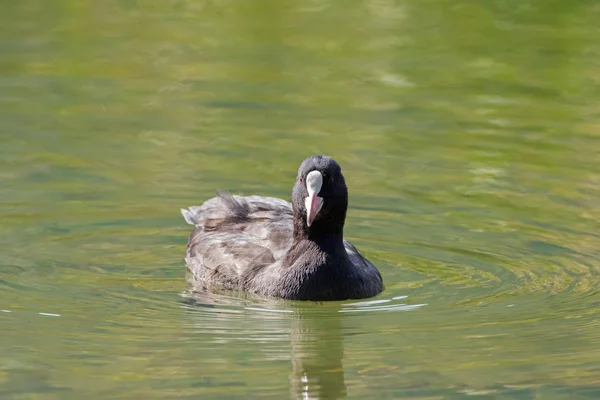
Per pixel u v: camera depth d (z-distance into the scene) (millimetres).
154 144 18984
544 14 26031
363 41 24312
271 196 16875
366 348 11883
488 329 12422
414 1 27391
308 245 13492
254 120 20031
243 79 22141
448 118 20078
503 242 15375
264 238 14562
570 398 10547
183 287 13938
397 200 16844
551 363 11406
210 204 15664
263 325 12609
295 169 17938
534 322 12602
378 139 19141
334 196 13164
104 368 11188
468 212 16375
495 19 25750
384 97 21172
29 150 18578
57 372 11062
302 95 21312
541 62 22938
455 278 14234
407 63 23047
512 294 13609
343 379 11023
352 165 18031
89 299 13305
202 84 21844
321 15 26281
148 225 15953
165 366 11289
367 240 15469
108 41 24234
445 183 17406
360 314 12984
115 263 14648
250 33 24938
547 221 16000
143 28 25234
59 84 21719
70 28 25062
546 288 13789
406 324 12617
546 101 20906
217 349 11773
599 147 18656
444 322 12648
